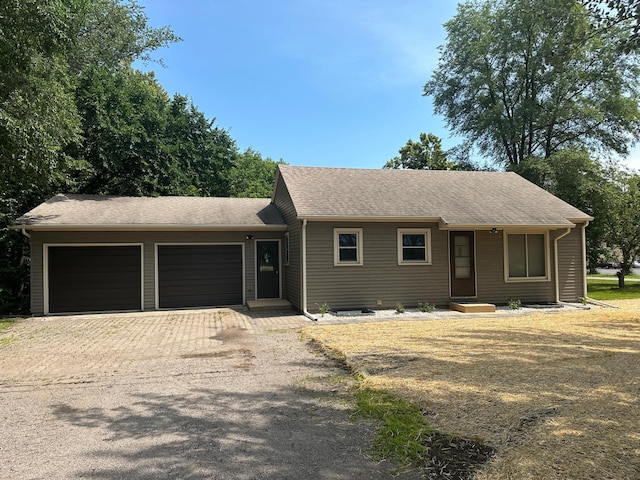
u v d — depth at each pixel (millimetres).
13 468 3195
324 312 11320
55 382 5500
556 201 14500
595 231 20594
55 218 12281
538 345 7094
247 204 15906
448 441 3496
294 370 5980
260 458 3314
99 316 11773
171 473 3088
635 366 5598
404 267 12508
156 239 13047
